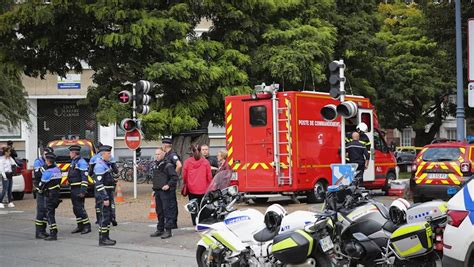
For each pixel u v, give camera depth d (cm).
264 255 982
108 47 2444
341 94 1566
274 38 2591
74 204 1684
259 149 2044
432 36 2592
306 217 964
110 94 2581
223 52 2583
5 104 2780
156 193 1538
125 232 1636
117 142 4525
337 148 2180
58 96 4516
